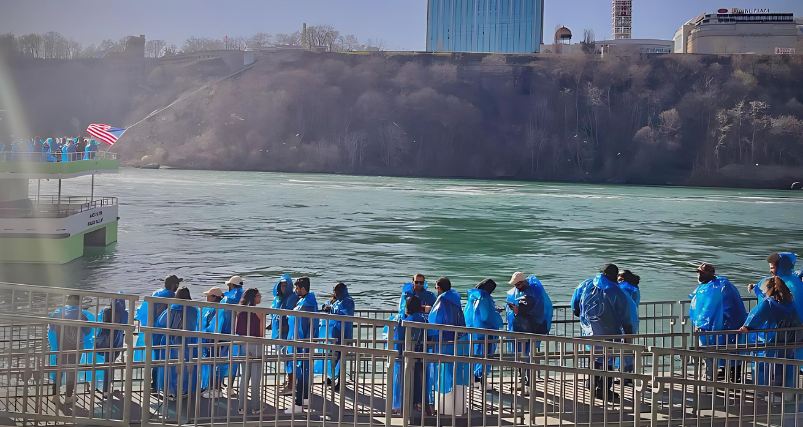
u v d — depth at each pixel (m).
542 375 10.18
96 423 7.05
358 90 196.62
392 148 184.50
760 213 87.31
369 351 6.97
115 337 9.46
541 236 61.12
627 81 191.62
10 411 7.11
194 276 37.94
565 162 183.25
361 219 72.25
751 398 8.91
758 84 183.38
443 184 138.62
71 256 39.47
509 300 10.20
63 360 8.83
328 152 183.12
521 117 191.88
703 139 177.00
